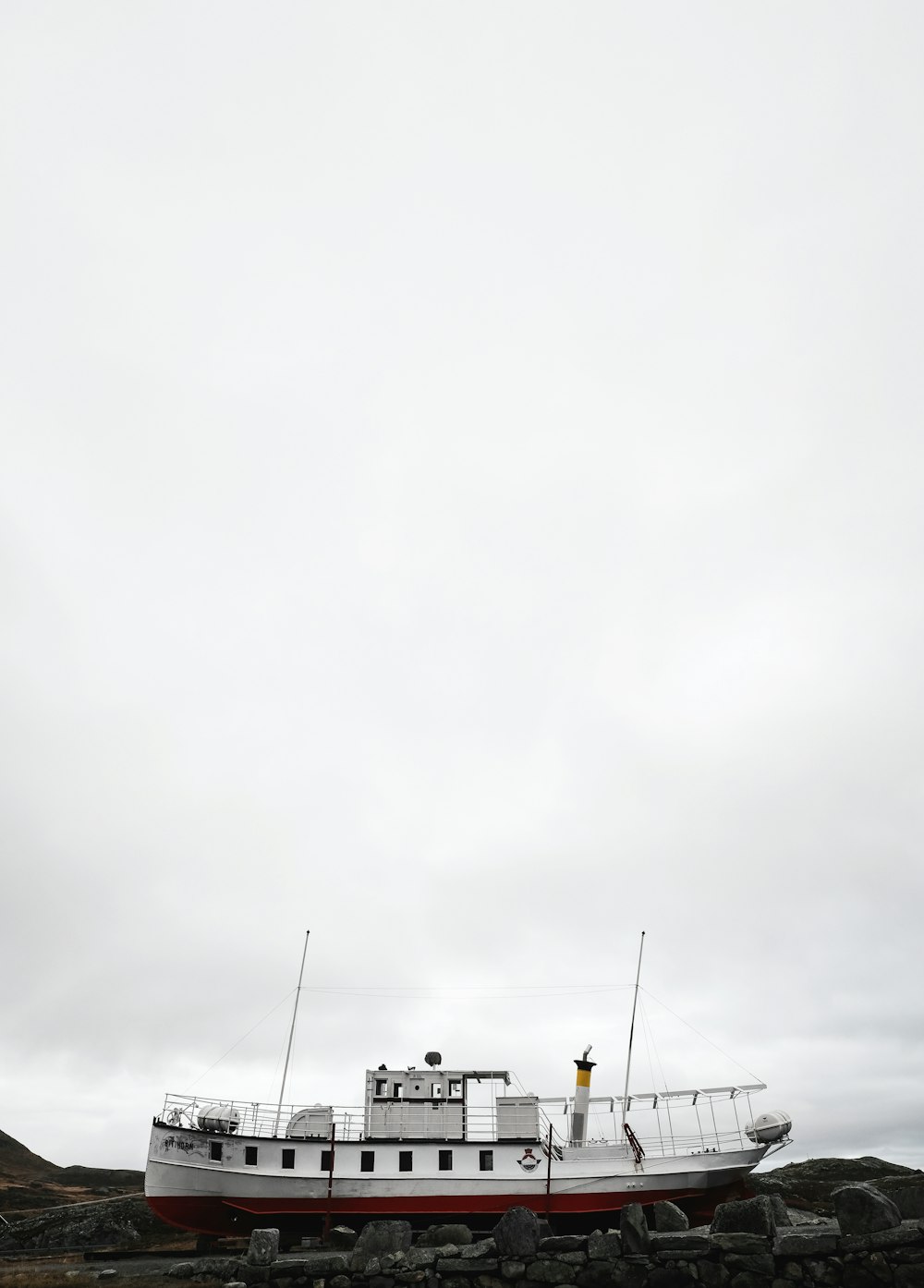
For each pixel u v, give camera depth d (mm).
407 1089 50031
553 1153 47500
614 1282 25844
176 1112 46375
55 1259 39219
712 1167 48188
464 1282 27000
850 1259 24047
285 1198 44875
